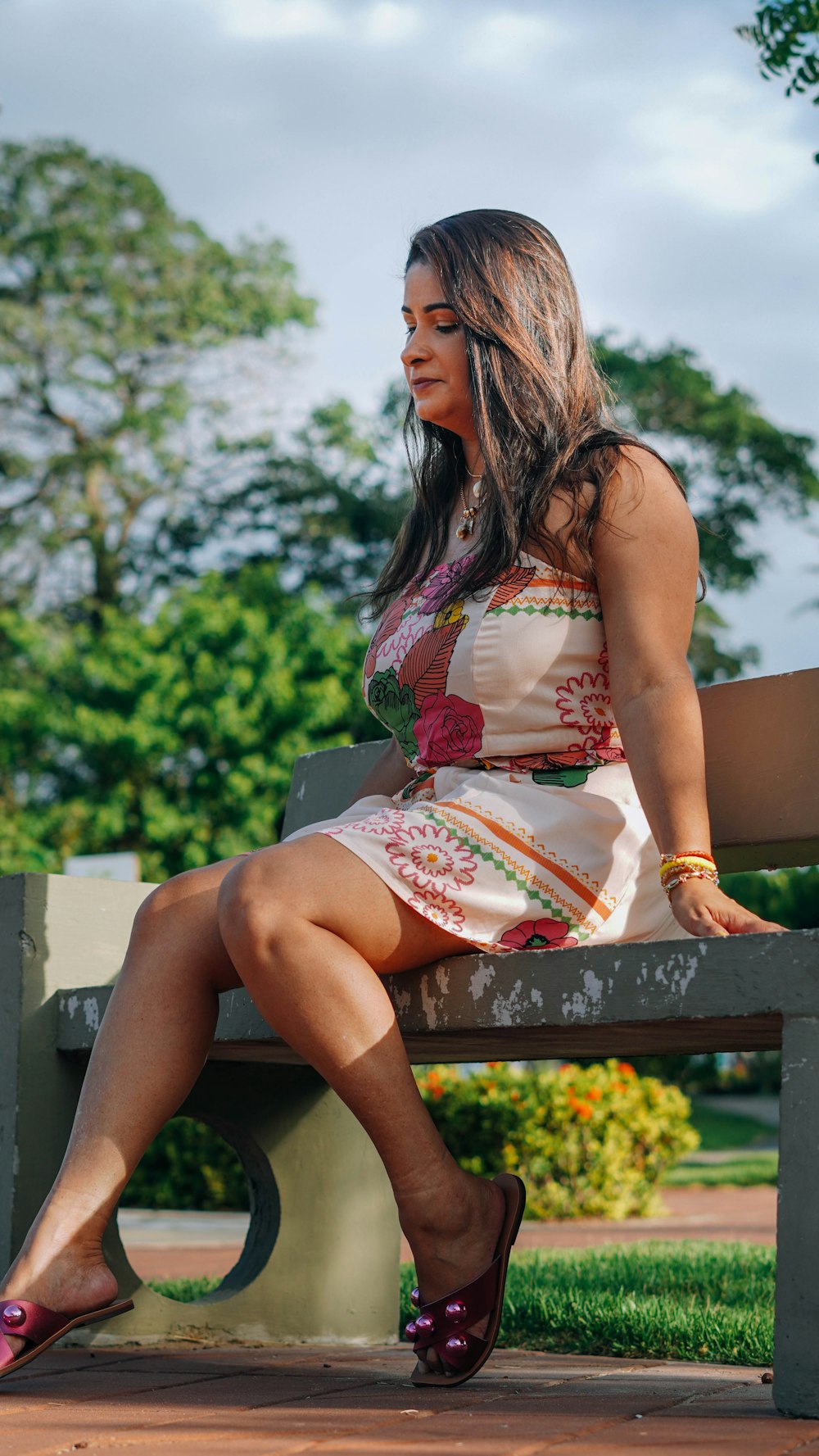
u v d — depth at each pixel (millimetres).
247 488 25812
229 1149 8883
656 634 1863
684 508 1971
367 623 2330
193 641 18125
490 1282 1768
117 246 24109
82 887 2568
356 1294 2727
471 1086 8555
